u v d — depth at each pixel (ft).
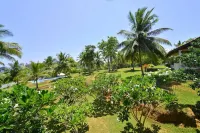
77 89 39.17
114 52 142.41
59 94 38.37
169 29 65.67
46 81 133.59
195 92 43.86
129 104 21.06
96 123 30.50
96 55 174.40
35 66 90.43
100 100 41.91
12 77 117.80
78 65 181.27
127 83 24.93
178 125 28.66
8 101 15.02
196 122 29.12
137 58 85.46
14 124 12.65
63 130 25.73
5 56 59.62
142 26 67.92
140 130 26.40
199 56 33.19
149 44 67.26
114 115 33.76
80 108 25.45
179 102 35.53
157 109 31.40
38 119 14.30
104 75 45.88
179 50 61.72
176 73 35.81
